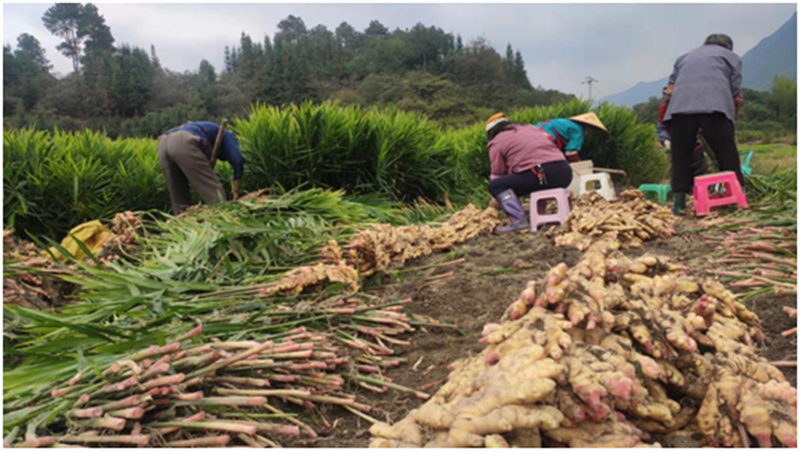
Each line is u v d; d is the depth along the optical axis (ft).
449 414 4.56
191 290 10.81
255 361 6.82
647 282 6.69
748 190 21.93
